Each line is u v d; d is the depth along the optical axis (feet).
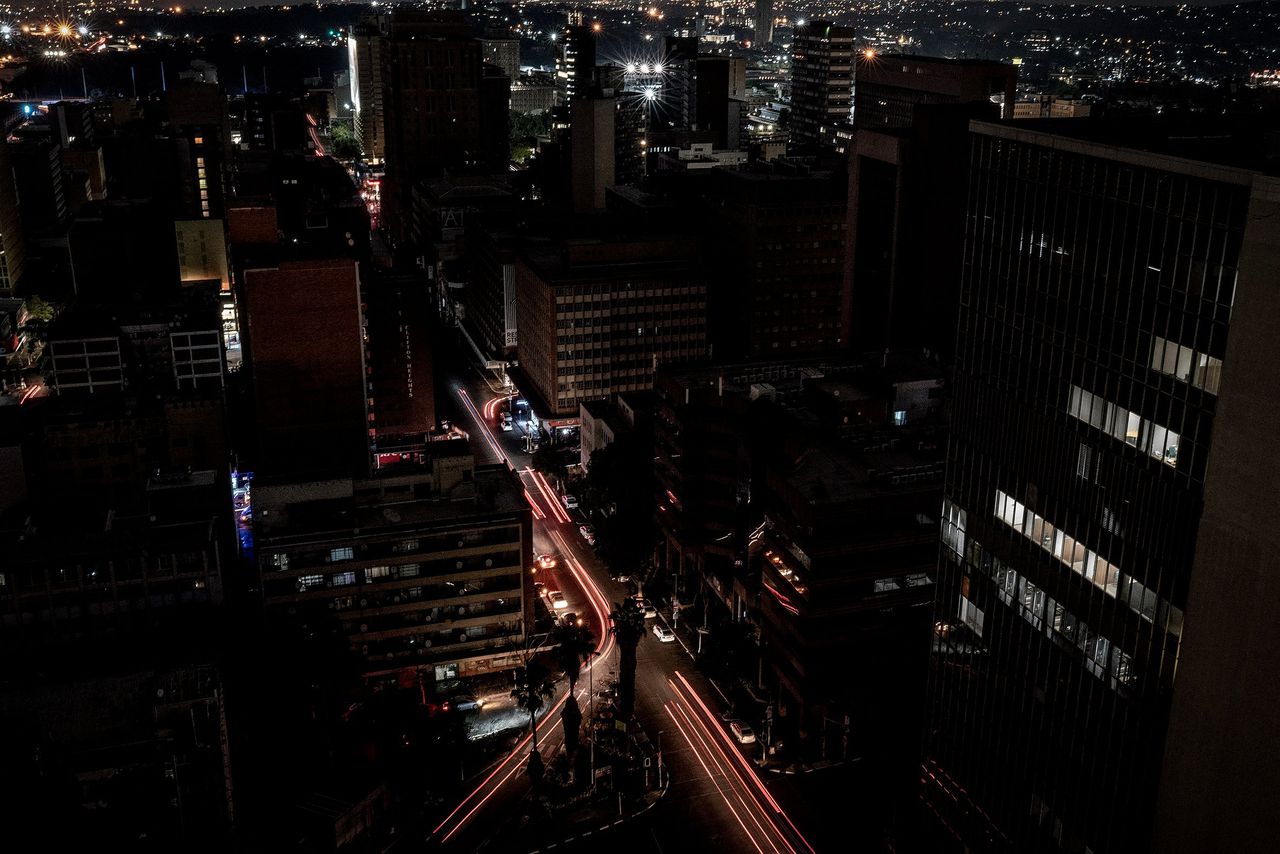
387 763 442.91
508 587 505.25
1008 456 303.27
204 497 525.34
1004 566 310.24
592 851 409.08
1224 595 232.73
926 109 638.53
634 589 604.49
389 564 487.61
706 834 418.10
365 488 508.53
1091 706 279.28
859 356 636.89
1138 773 263.70
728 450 557.74
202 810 380.58
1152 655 255.50
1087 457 271.90
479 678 515.50
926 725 363.15
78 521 540.52
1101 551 270.05
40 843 333.01
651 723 487.20
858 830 419.33
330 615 484.74
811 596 444.14
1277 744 223.71
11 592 444.55
